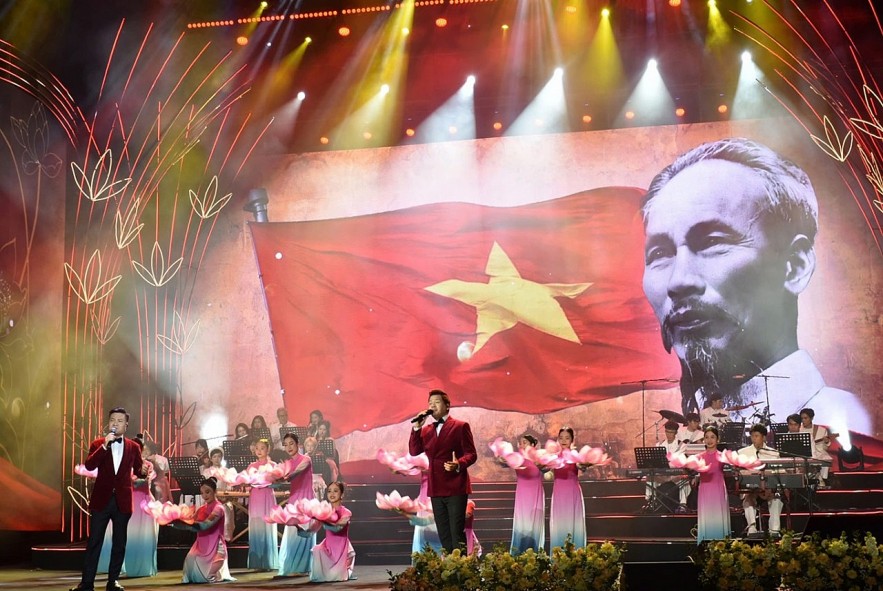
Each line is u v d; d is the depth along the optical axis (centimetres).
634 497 1349
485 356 1639
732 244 1580
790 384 1536
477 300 1655
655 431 1568
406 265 1683
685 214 1599
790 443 1161
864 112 1495
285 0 1552
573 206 1642
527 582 628
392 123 1695
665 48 1571
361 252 1697
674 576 658
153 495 1279
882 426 1508
